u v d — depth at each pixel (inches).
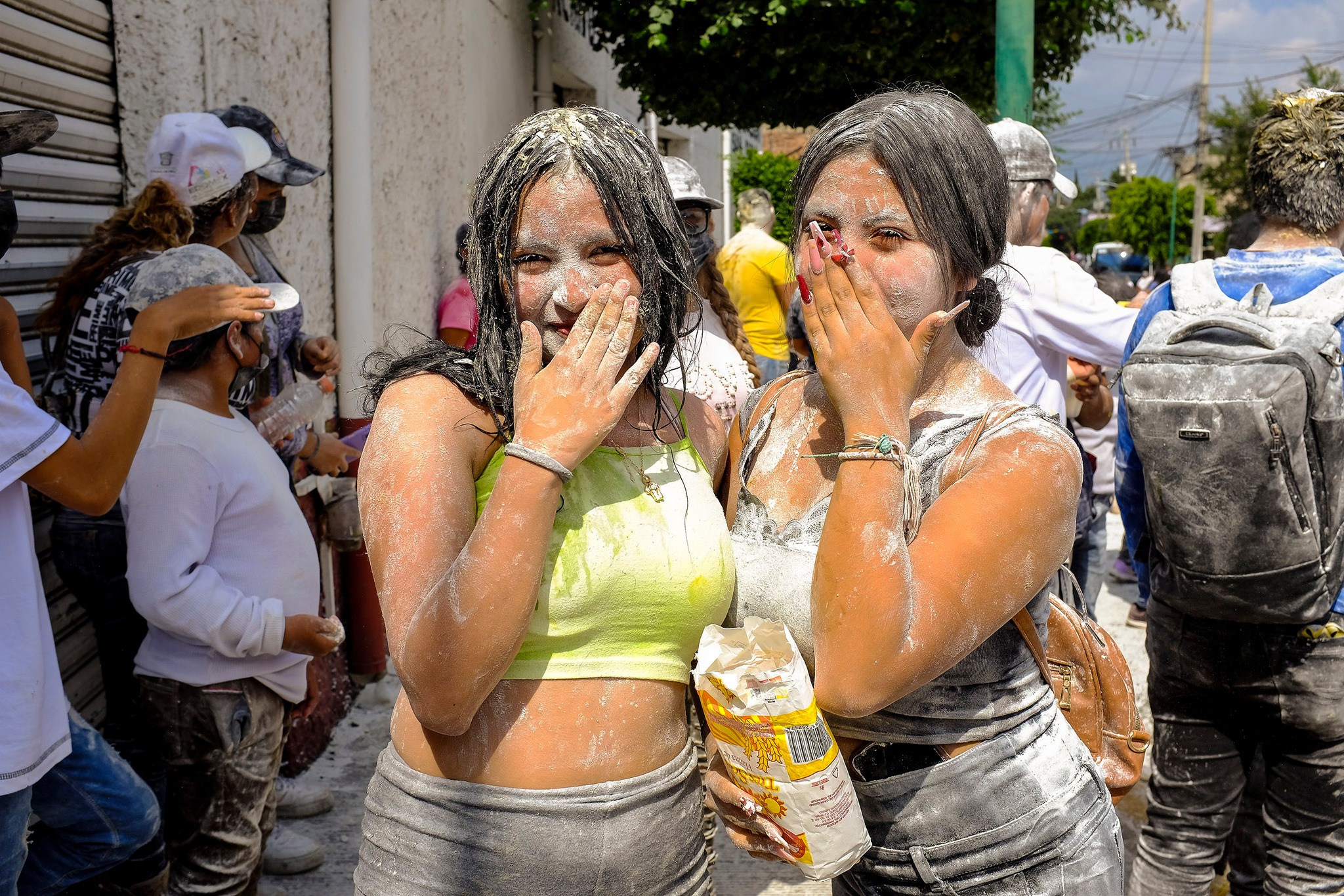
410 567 54.1
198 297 88.4
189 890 100.1
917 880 63.1
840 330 57.9
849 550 56.0
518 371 55.6
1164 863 104.5
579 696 58.7
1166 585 98.3
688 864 62.7
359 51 178.7
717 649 58.5
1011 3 179.3
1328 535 89.1
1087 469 151.1
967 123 61.2
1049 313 115.0
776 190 590.2
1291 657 93.8
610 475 60.4
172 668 97.4
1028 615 62.9
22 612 75.7
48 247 116.9
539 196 56.3
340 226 181.3
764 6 313.9
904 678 55.7
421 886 58.0
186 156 118.3
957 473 60.4
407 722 60.7
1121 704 71.7
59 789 85.8
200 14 133.1
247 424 105.1
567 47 374.9
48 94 113.9
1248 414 86.3
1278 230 99.7
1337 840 96.5
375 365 64.1
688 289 61.2
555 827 57.5
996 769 62.1
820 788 56.9
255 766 101.5
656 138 507.5
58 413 111.6
